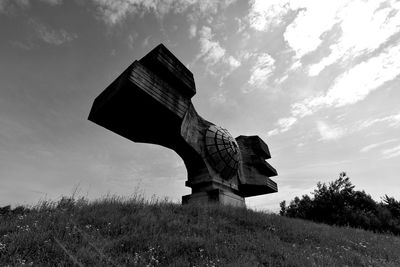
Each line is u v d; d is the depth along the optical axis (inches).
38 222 313.0
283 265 275.3
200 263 250.5
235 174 782.5
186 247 291.4
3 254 223.0
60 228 297.7
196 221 418.3
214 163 701.9
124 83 457.4
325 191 1262.3
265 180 885.2
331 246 405.1
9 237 256.5
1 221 323.3
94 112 524.1
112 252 251.8
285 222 518.0
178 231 344.8
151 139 629.0
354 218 1066.7
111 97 479.2
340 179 1283.2
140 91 469.7
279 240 379.9
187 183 706.8
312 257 308.0
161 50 546.3
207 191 665.6
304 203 1305.4
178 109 549.3
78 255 232.5
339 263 315.3
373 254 405.4
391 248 477.4
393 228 1022.4
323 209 1179.9
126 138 616.7
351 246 437.4
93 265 219.9
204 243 307.0
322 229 551.5
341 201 1185.4
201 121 730.8
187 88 589.6
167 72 548.1
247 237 370.6
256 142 921.5
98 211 385.1
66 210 376.2
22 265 200.1
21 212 375.2
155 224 354.0
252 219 481.1
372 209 1188.5
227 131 796.6
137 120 551.5
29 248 243.6
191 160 697.0
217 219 445.7
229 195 687.1
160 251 270.5
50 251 242.1
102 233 306.3
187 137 638.5
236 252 292.2
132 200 467.2
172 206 491.2
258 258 293.0
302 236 430.6
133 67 470.3
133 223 348.8
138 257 245.1
